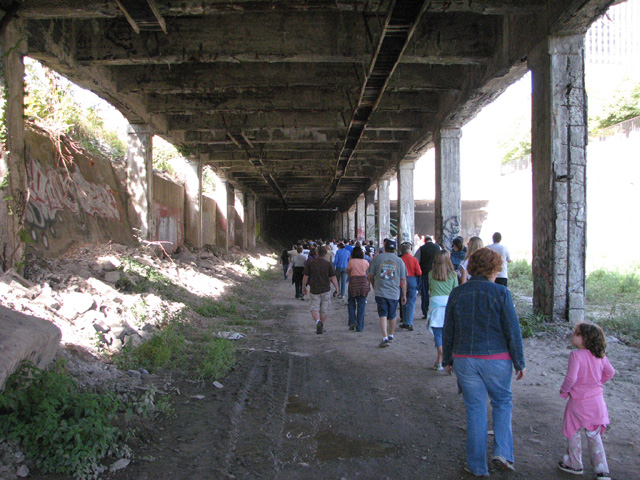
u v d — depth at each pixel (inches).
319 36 418.9
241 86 513.0
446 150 629.9
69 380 180.5
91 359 247.4
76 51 424.5
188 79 519.2
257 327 455.5
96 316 297.7
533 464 165.6
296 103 599.8
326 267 428.8
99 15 347.9
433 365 300.5
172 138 744.3
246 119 701.9
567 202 360.2
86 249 464.1
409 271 426.0
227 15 421.4
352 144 797.2
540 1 362.0
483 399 157.2
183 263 719.1
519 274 766.5
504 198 1557.6
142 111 610.9
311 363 318.7
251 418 213.6
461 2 354.3
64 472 149.8
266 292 789.2
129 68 517.3
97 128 757.9
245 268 1032.8
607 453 171.8
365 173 1248.8
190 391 244.5
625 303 490.0
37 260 367.9
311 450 182.2
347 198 1913.1
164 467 163.0
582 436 188.4
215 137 796.6
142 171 639.1
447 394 243.8
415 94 641.0
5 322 178.4
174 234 843.4
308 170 1151.6
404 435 195.5
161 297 444.1
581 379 155.1
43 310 268.8
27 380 165.9
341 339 394.9
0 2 330.0
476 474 157.3
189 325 399.5
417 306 585.9
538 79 374.0
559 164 358.3
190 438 187.5
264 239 2117.4
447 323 165.3
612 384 244.8
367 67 449.4
